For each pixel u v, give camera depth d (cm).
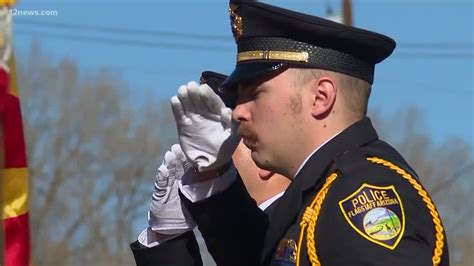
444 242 582
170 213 704
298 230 608
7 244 565
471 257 5762
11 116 562
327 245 580
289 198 621
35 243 4803
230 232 662
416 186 592
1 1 548
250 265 664
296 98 616
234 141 627
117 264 4922
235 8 635
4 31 549
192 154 629
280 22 616
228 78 637
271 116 618
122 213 4984
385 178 589
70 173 4903
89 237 4934
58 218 4897
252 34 625
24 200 568
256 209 666
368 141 619
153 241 716
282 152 620
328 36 613
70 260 4891
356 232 571
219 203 659
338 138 614
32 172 4794
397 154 623
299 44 617
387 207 575
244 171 736
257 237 659
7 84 552
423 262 564
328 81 614
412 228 573
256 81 623
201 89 612
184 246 711
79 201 4931
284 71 617
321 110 614
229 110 618
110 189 4994
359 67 621
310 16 612
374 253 562
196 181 661
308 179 611
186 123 624
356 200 580
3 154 563
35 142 4756
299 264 596
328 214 586
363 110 625
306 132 616
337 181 599
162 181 704
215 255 670
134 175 4988
